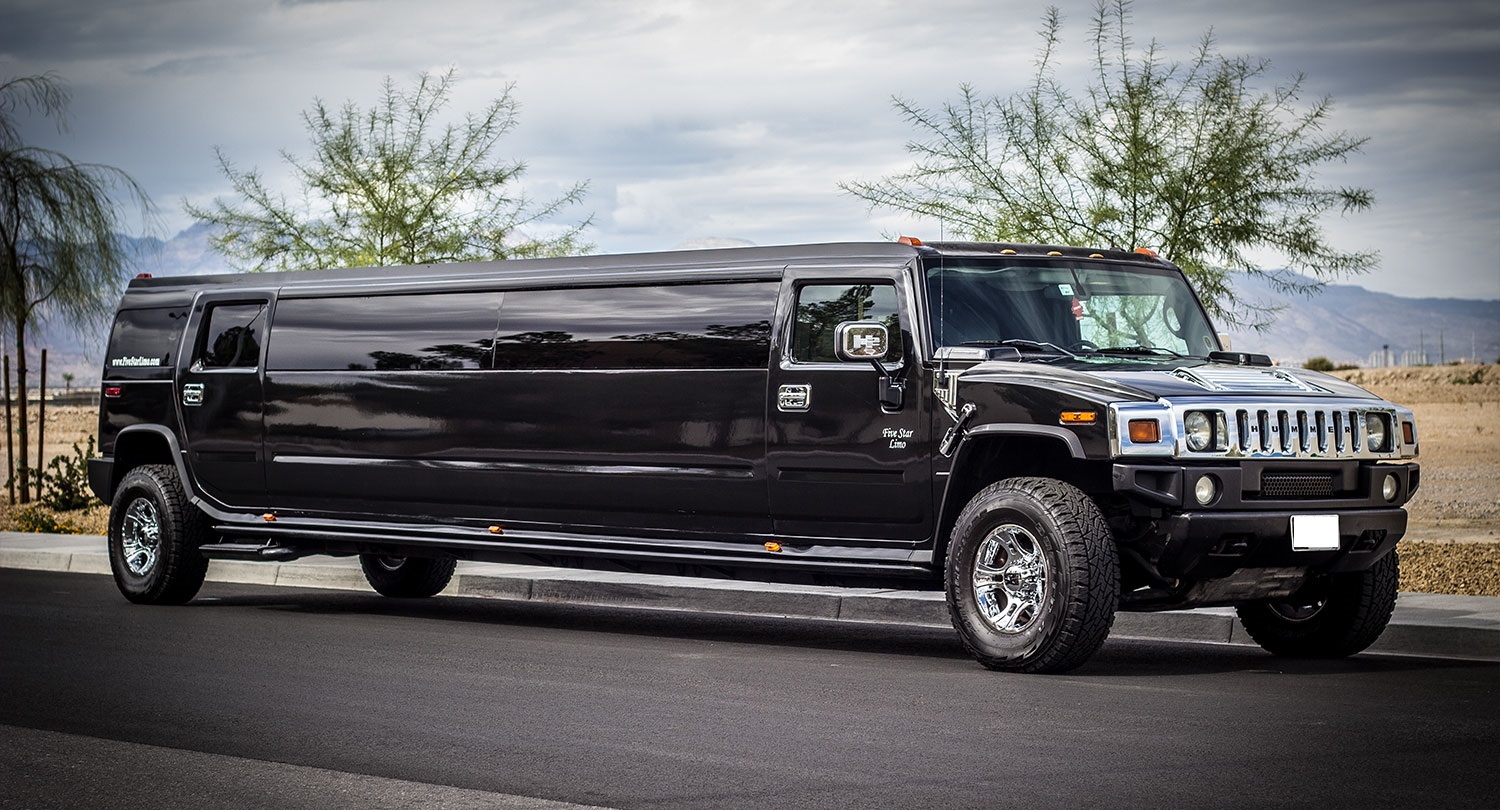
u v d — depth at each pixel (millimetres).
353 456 11992
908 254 9547
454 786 6242
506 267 11391
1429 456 33844
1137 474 8453
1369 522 8961
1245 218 15734
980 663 9031
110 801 6102
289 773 6508
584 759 6703
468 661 9578
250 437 12594
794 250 10070
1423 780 6176
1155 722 7391
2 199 24156
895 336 9469
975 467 9297
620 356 10578
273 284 12719
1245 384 8992
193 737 7262
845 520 9664
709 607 12695
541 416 10914
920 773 6359
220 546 12688
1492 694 8188
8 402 24422
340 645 10344
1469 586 12438
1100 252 10234
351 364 12031
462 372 11352
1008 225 16062
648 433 10398
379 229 20266
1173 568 8711
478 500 11305
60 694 8430
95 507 23812
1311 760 6539
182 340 13141
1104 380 8734
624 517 10602
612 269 10766
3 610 12539
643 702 8055
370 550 12227
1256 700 7984
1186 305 10453
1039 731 7195
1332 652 9719
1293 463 8797
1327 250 15742
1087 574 8484
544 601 13461
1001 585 8883
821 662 9500
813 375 9703
